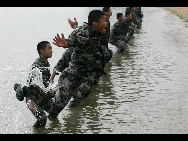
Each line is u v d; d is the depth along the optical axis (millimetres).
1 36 13586
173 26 15133
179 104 5789
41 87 5438
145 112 5488
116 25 10305
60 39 4895
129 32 12273
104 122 5176
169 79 7250
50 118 5406
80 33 5105
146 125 4996
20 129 5047
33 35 13578
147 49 10570
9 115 5586
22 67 8461
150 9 23219
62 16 19859
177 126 4930
